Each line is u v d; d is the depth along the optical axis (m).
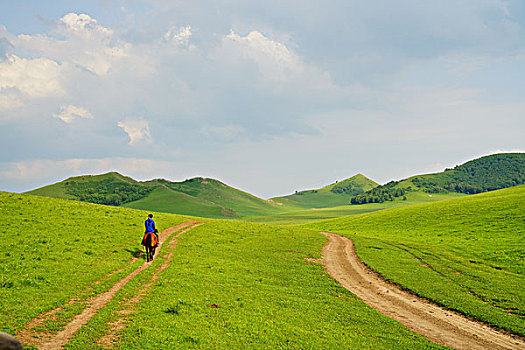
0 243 28.50
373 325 19.91
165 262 31.64
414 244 50.69
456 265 37.94
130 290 21.73
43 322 15.41
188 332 15.34
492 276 33.47
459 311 23.91
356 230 76.38
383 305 24.88
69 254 28.41
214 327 16.41
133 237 40.50
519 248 43.12
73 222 41.47
